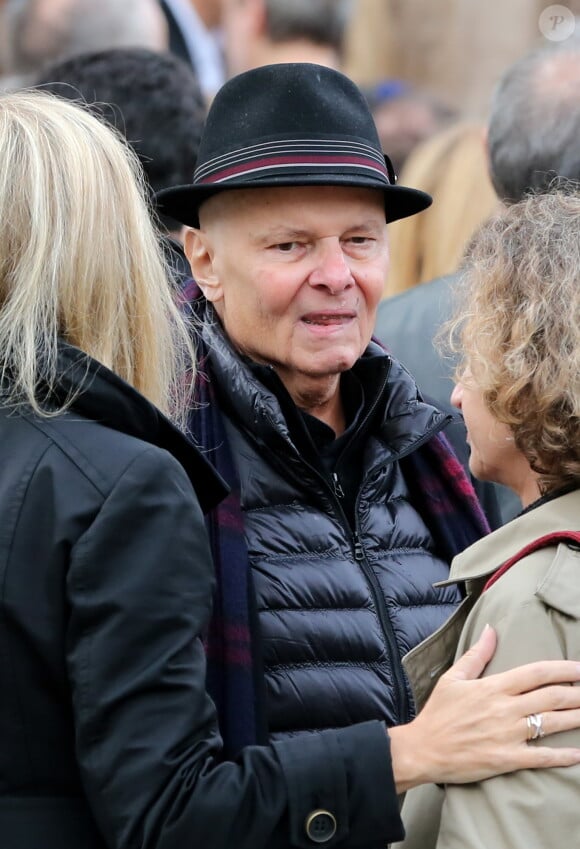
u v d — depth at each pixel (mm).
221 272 5926
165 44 12812
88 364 4520
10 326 4555
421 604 5926
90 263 4672
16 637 4301
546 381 4645
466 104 13805
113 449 4453
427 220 9852
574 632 4523
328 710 5555
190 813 4270
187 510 4473
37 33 11891
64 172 4699
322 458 5980
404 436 6004
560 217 4918
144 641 4297
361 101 5945
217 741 4457
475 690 4547
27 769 4336
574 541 4637
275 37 13586
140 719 4266
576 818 4352
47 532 4332
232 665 5398
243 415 5820
